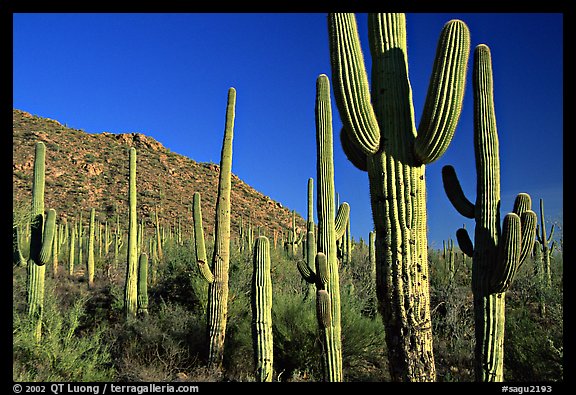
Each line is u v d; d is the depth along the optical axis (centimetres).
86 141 6356
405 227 470
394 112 481
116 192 5372
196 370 917
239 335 1026
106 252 2797
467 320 1052
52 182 5012
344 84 464
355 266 1557
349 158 564
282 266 1577
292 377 883
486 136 554
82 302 1284
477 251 558
